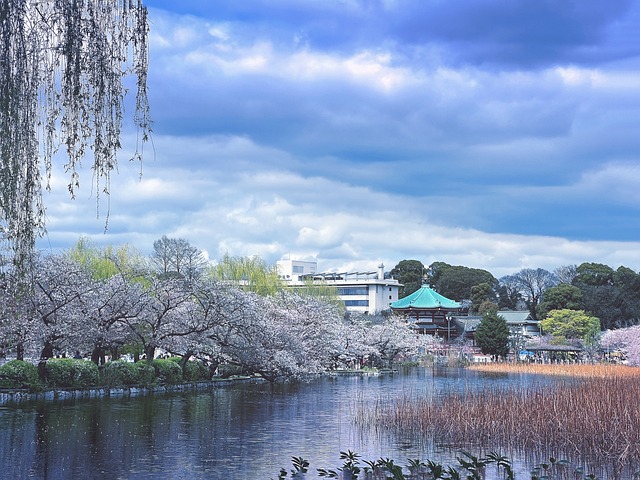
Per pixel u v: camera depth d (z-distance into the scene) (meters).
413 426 28.09
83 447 21.75
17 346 35.62
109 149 12.05
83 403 33.31
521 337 109.25
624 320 124.38
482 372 74.25
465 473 20.14
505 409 26.77
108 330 40.78
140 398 37.09
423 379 60.66
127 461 20.00
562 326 109.31
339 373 69.25
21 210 11.92
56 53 11.88
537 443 24.20
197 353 49.53
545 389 36.47
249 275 81.56
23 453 20.55
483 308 138.25
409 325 100.00
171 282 44.44
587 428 23.72
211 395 40.91
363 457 22.25
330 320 70.81
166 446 22.61
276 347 53.69
